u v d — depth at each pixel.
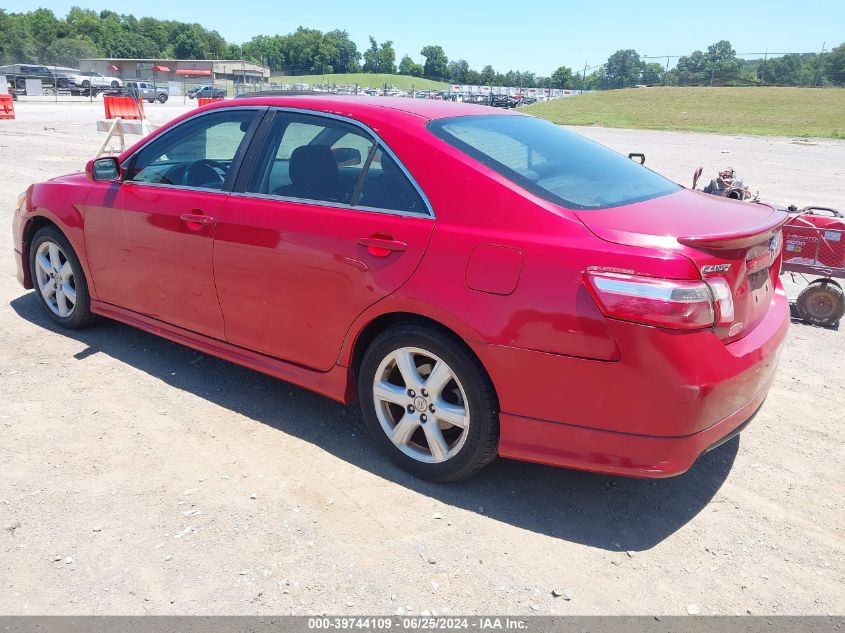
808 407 4.39
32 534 2.89
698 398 2.70
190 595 2.59
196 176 4.09
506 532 3.03
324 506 3.15
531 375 2.88
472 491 3.33
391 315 3.31
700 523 3.16
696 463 3.68
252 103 3.97
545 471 3.54
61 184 4.80
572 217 2.90
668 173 16.45
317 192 3.55
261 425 3.86
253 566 2.75
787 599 2.70
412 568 2.78
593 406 2.81
